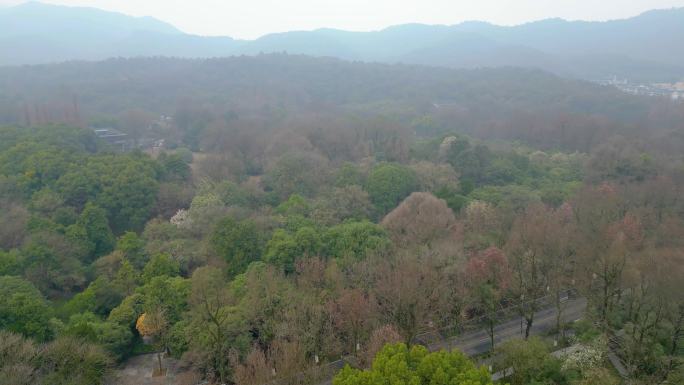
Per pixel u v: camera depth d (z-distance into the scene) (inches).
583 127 6343.5
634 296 2431.1
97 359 2092.8
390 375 1556.3
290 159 4662.9
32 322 2324.1
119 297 2847.0
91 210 3572.8
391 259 2785.4
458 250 2832.2
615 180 4274.1
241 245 3021.7
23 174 4084.6
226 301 2474.2
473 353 2418.8
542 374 1987.0
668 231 3152.1
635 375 2091.5
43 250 3031.5
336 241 3029.0
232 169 4982.8
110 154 4744.1
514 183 4554.6
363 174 4559.5
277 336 2233.0
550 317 2738.7
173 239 3501.5
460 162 4933.6
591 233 3004.4
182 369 2415.1
